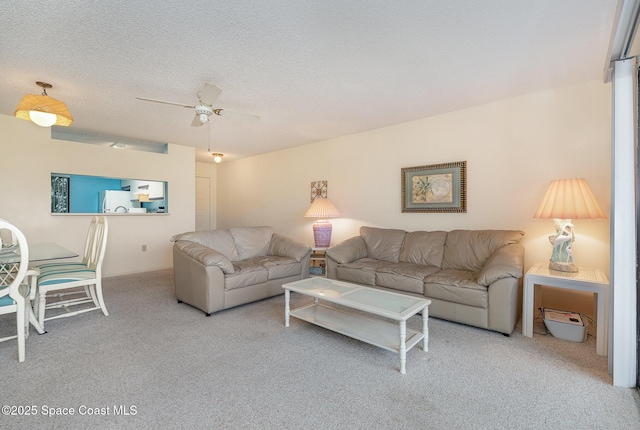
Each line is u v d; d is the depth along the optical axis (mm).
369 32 1990
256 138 4824
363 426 1436
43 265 3076
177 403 1600
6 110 3531
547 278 2340
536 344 2301
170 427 1424
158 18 1832
